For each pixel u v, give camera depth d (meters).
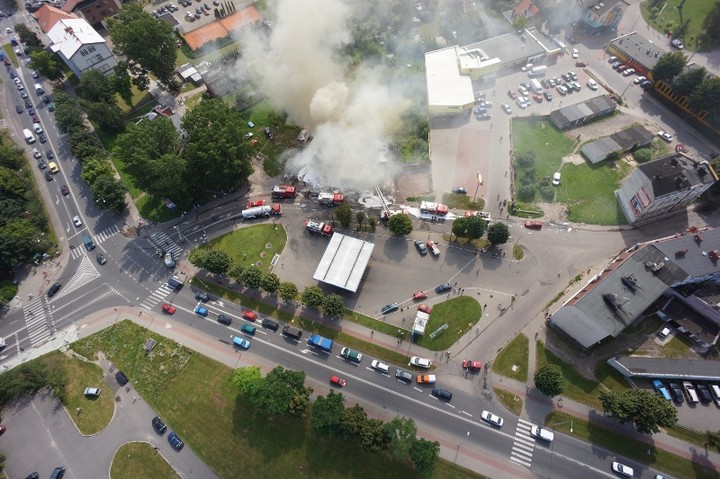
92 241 126.62
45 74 165.88
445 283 108.69
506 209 120.50
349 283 106.00
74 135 140.50
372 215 122.44
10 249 118.00
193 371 101.19
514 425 89.38
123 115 155.25
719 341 94.75
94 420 96.44
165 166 114.50
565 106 140.00
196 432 93.44
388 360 99.25
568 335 98.44
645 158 123.75
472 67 145.75
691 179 102.81
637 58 146.62
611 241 112.25
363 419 85.19
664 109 137.88
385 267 112.69
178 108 156.62
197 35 173.25
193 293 113.81
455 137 137.50
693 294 95.88
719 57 146.12
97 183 124.56
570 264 109.31
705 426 86.38
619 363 91.56
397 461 86.44
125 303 113.81
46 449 94.00
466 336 100.62
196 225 126.69
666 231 112.12
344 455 88.12
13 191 130.62
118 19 169.75
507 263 110.69
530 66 152.38
